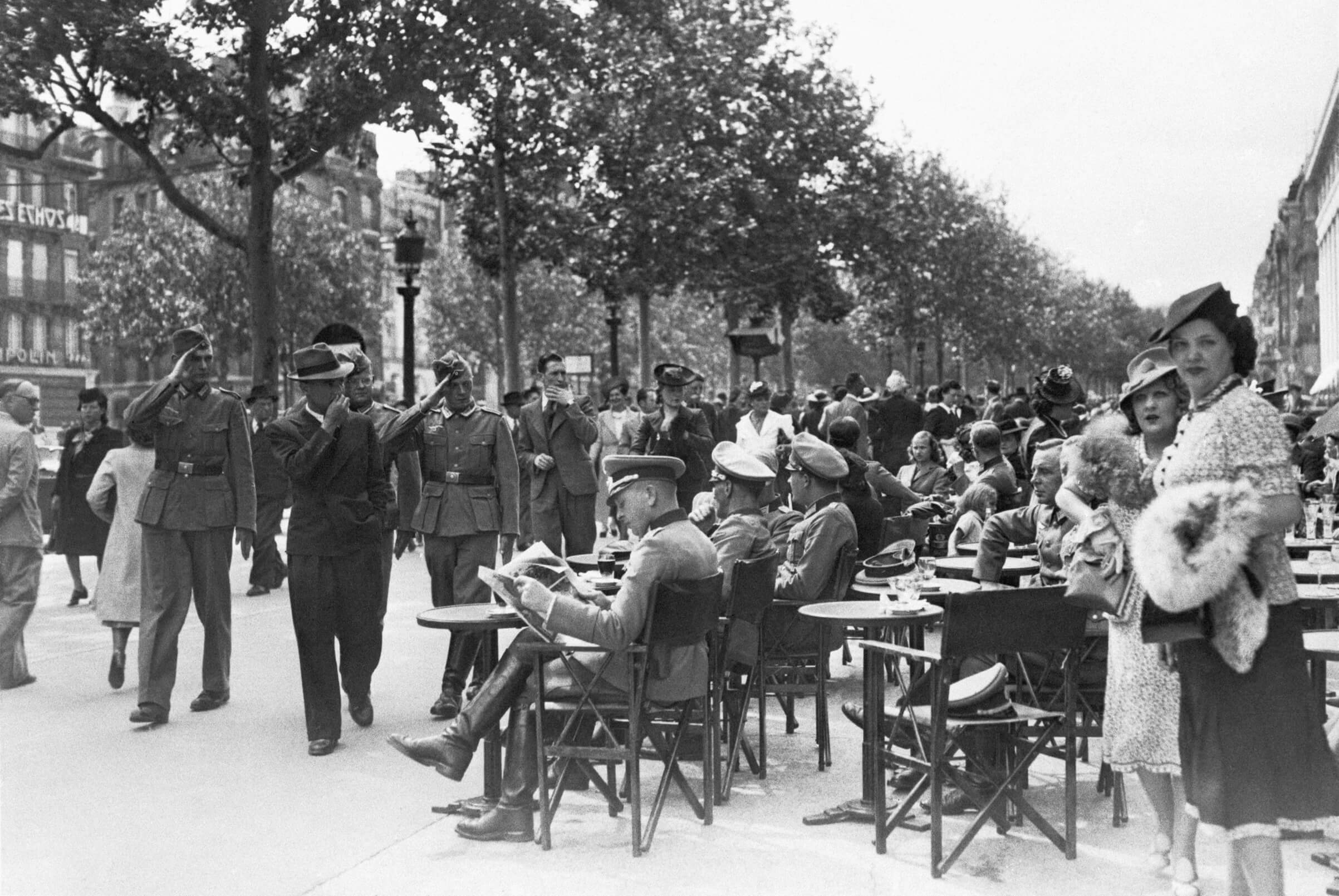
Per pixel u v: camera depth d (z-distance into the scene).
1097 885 4.75
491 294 53.09
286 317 46.41
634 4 23.88
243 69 20.45
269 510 13.36
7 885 4.88
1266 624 3.75
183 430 7.84
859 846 5.28
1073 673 5.06
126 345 50.50
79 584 13.10
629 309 58.50
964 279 50.53
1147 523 3.82
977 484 9.17
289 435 7.11
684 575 5.27
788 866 5.03
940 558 8.90
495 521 8.09
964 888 4.74
